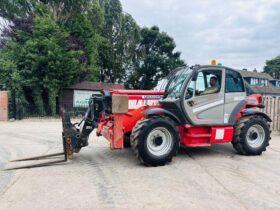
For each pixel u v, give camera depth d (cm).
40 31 1559
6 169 498
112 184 420
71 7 1841
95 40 2017
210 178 450
